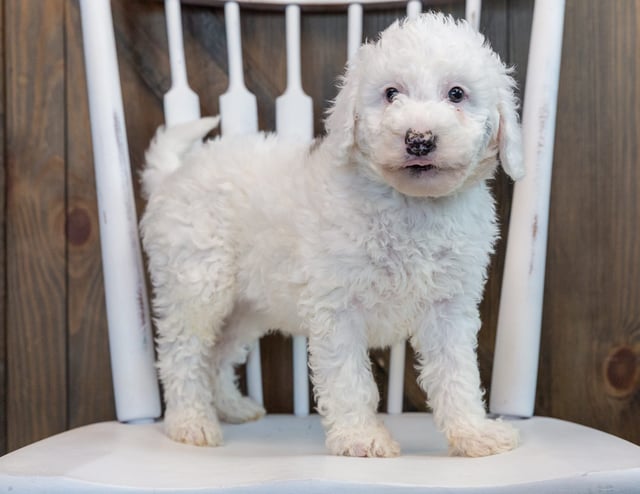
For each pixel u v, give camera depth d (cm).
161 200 136
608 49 154
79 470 95
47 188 161
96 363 162
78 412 162
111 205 136
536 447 108
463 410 117
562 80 155
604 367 157
